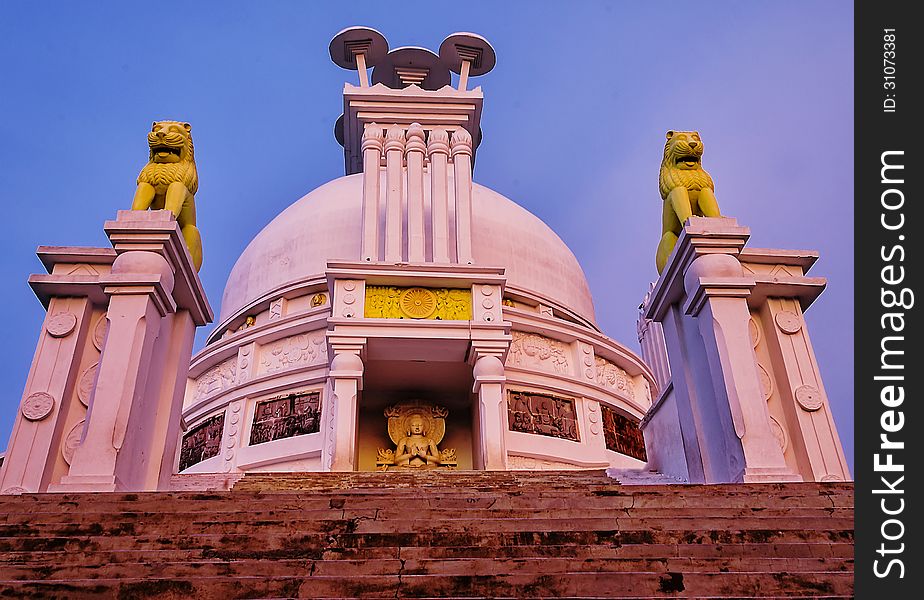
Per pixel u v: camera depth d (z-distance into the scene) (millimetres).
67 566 5391
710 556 5887
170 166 12891
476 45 26234
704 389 12203
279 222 30031
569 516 6855
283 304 26375
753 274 12477
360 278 20219
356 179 30406
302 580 5219
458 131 24562
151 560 5734
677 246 12594
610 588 5227
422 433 21250
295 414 23078
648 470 18031
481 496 7484
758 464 10312
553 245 30797
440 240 22000
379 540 6070
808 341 12133
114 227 11461
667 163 14055
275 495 7285
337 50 26078
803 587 5289
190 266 12500
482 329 19672
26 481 9891
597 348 27328
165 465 11875
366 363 20281
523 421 23656
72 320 11195
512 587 5211
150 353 11133
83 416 10703
